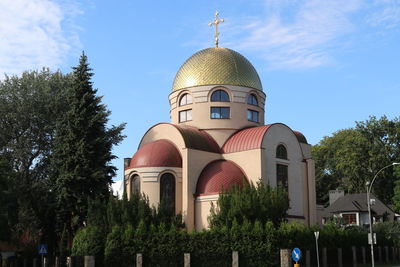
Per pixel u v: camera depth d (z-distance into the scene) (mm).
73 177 43094
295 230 39656
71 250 42875
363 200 81250
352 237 48469
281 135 52062
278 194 42062
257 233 37531
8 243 49844
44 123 54906
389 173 84438
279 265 37312
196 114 54094
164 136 51594
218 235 38031
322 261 42531
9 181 47250
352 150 86875
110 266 38031
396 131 85750
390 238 56781
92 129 45531
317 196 101062
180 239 38281
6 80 55438
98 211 41750
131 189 48938
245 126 54406
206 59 55688
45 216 47094
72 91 46688
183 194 47375
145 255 38031
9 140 54469
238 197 40688
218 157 51312
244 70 55812
